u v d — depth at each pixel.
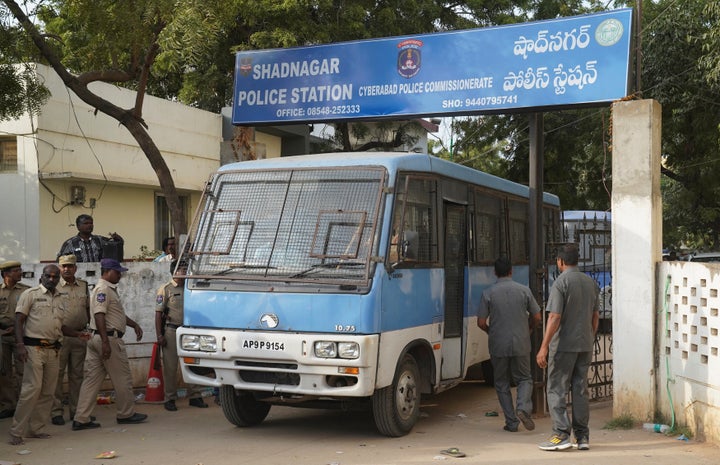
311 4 19.11
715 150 22.94
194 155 19.33
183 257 8.30
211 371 8.16
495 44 9.73
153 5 11.41
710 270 7.49
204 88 20.17
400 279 7.88
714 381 7.44
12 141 15.45
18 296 9.41
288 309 7.62
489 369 11.66
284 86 11.14
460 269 9.76
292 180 8.20
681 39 20.53
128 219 17.42
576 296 7.45
